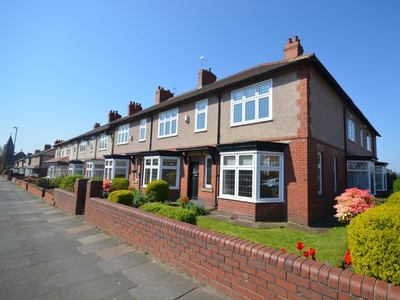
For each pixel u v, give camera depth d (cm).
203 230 386
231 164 1003
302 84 888
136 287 359
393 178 2317
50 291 354
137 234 530
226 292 326
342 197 704
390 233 260
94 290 354
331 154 1073
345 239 595
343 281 223
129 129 2039
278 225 812
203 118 1320
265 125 994
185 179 1391
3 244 587
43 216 969
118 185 1477
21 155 8625
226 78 1628
